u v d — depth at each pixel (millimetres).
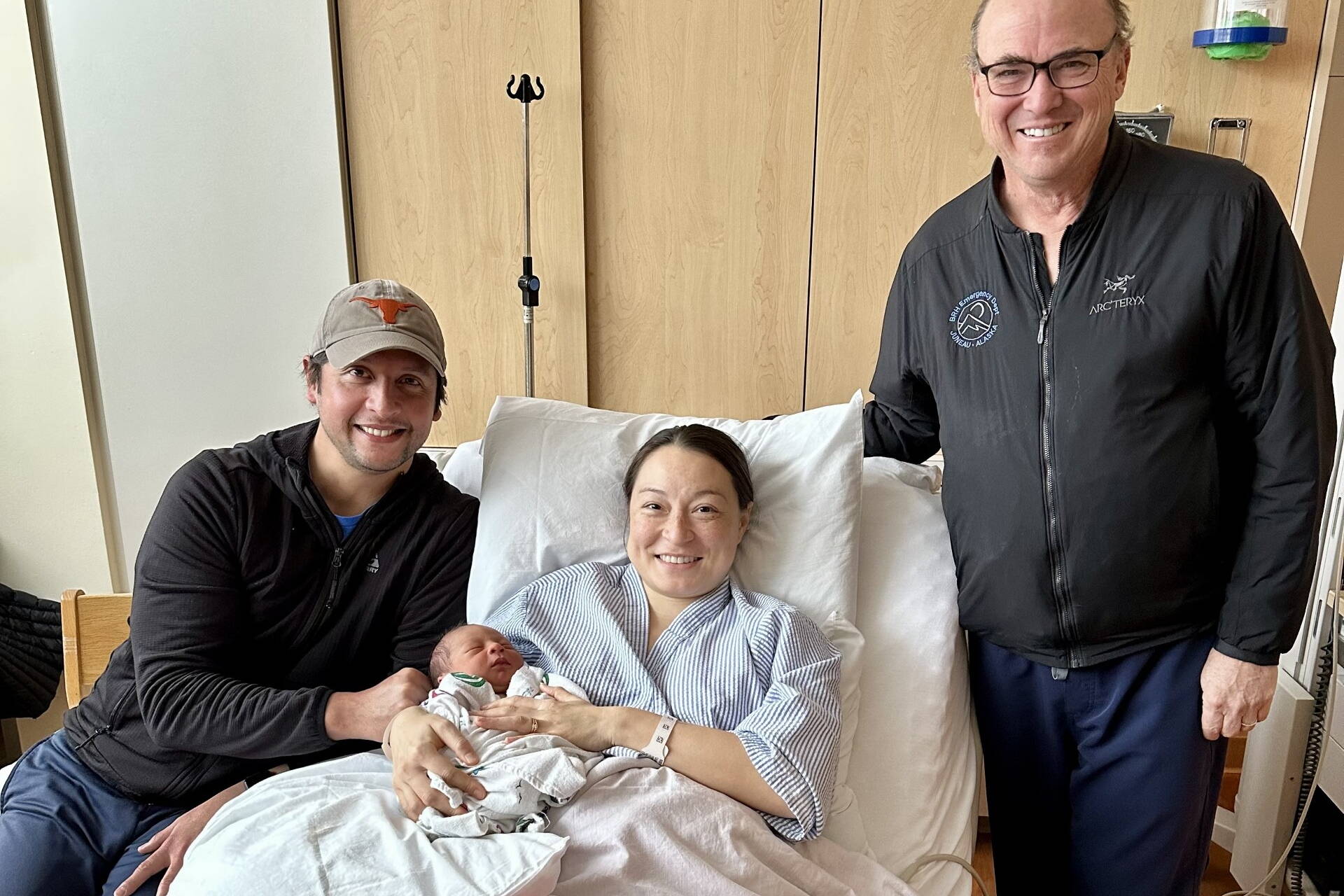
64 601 1725
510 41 2324
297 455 1472
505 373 2547
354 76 2338
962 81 2371
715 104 2406
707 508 1457
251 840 1156
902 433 1704
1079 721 1463
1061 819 1560
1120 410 1311
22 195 2248
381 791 1229
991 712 1563
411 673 1375
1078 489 1344
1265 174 2416
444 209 2424
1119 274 1312
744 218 2477
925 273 1528
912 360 1593
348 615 1484
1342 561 1742
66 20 2201
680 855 1161
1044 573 1397
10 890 1332
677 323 2551
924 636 1553
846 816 1372
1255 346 1280
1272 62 2338
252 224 2355
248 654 1465
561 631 1499
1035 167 1317
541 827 1177
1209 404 1317
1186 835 1433
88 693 1719
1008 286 1402
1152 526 1322
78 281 2340
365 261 2453
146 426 2432
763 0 2340
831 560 1558
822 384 2592
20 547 2438
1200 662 1378
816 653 1400
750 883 1186
